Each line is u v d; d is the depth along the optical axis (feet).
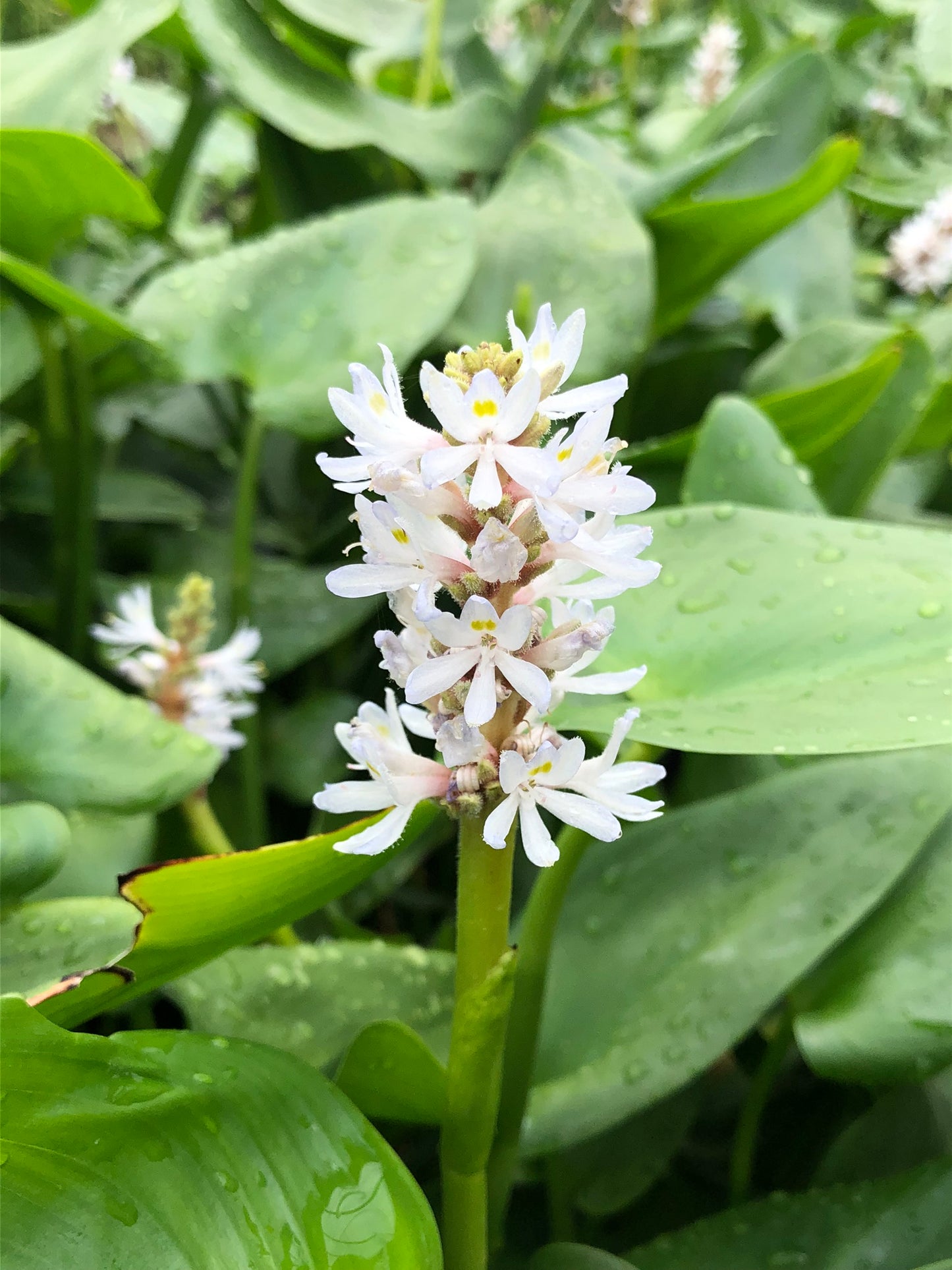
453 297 1.04
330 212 1.42
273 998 0.71
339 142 1.19
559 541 0.43
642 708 0.65
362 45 1.44
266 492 1.46
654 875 0.77
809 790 0.77
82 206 1.01
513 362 0.48
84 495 1.15
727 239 1.22
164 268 1.46
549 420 0.46
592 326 1.11
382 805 0.51
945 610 0.63
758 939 0.70
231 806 1.11
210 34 1.18
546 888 0.63
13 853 0.65
